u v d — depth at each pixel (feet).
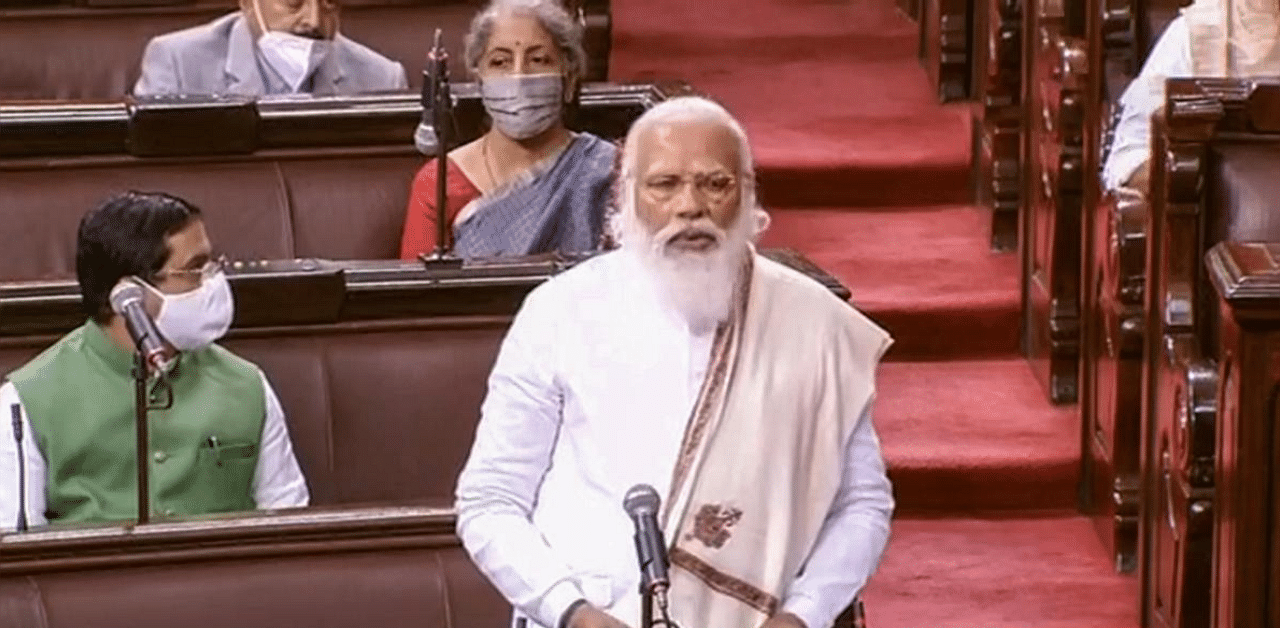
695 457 20.16
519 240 33.19
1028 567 34.71
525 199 33.30
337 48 37.50
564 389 20.51
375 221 34.88
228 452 27.50
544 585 20.15
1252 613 27.14
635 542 19.33
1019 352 40.04
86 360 27.30
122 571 23.86
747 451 20.25
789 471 20.35
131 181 34.60
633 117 35.86
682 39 50.44
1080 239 37.45
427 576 24.47
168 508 27.20
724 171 20.16
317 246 34.68
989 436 37.06
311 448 28.89
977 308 39.83
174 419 27.37
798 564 20.63
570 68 33.19
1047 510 36.58
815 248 41.93
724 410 20.24
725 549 20.22
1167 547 30.94
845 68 49.01
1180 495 29.94
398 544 24.50
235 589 24.00
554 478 20.67
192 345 27.17
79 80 40.40
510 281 29.30
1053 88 37.42
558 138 33.63
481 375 29.32
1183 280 30.22
